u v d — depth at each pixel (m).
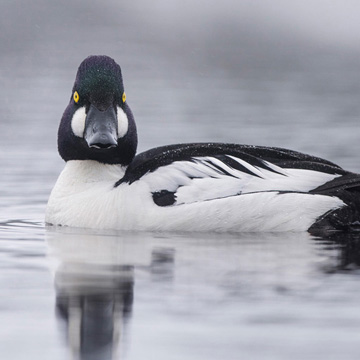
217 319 8.93
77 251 12.03
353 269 10.97
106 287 10.05
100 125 13.60
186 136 25.95
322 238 13.07
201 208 13.35
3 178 19.36
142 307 9.30
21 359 7.90
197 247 12.29
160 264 11.21
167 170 13.69
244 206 13.40
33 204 16.44
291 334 8.51
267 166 13.87
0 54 43.19
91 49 44.81
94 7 49.75
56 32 46.88
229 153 13.99
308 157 14.40
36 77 38.53
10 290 9.94
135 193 13.56
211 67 43.44
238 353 8.02
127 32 48.22
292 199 13.48
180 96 35.03
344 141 24.83
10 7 47.44
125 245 12.43
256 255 11.77
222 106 32.59
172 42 47.50
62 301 9.51
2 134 26.34
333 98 34.75
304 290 9.97
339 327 8.71
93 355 7.98
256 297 9.68
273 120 29.23
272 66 44.25
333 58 46.69
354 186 13.59
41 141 25.14
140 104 32.88
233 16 49.94
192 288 10.04
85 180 14.15
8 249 12.20
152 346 8.18
